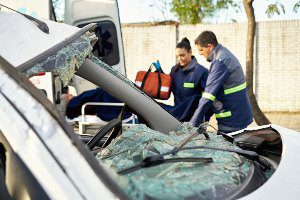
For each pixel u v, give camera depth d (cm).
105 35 705
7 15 218
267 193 174
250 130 280
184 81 483
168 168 185
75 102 465
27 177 148
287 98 1450
